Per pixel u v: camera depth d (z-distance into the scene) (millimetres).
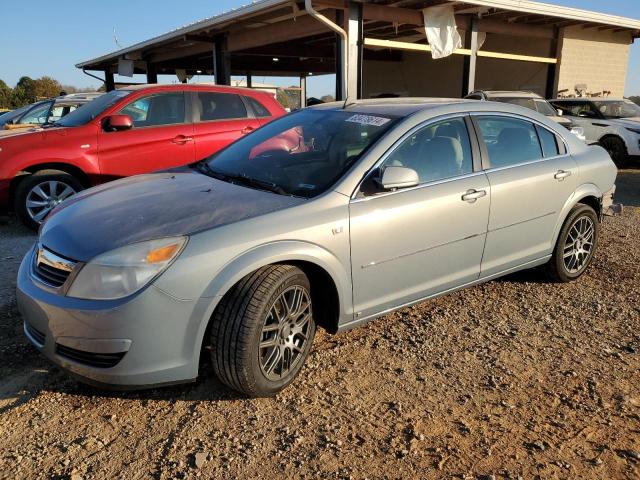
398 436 2793
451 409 3031
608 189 5105
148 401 3084
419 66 20500
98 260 2777
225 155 4336
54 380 3275
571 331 4020
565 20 14539
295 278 3090
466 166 4008
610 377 3385
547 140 4699
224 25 13719
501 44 17828
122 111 6926
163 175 4117
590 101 13422
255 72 26469
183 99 7324
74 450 2666
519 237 4352
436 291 3902
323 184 3441
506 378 3354
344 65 10828
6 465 2555
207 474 2510
